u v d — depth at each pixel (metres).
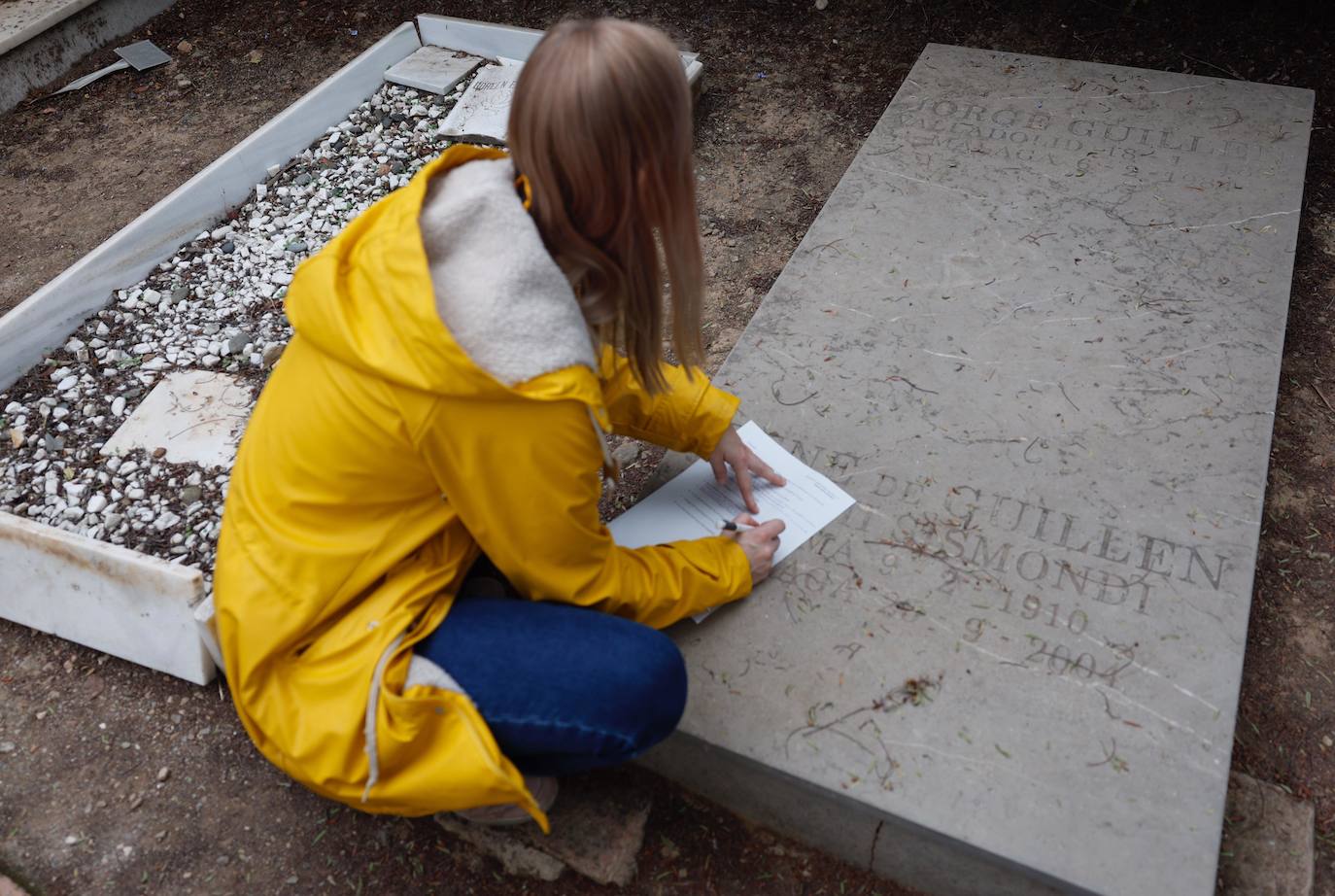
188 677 2.03
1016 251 2.57
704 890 1.73
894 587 1.86
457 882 1.76
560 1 4.09
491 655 1.39
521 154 1.26
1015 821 1.55
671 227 1.33
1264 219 2.61
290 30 4.09
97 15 3.96
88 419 2.59
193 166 3.43
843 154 3.27
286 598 1.39
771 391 2.25
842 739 1.66
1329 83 3.27
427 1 4.17
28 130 3.67
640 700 1.40
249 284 2.96
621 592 1.57
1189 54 3.42
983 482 2.03
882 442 2.12
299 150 3.46
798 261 2.60
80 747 1.97
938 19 3.74
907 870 1.69
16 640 2.16
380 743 1.33
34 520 2.35
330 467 1.36
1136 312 2.38
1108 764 1.61
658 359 1.54
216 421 2.55
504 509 1.37
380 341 1.26
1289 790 1.81
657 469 2.12
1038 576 1.86
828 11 3.88
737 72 3.66
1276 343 2.28
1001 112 3.06
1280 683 1.96
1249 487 1.99
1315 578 2.12
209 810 1.87
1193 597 1.82
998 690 1.70
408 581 1.43
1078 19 3.63
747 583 1.78
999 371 2.26
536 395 1.25
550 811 1.75
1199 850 1.50
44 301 2.72
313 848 1.81
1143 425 2.12
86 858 1.82
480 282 1.25
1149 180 2.76
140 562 2.05
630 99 1.17
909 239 2.64
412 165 3.35
